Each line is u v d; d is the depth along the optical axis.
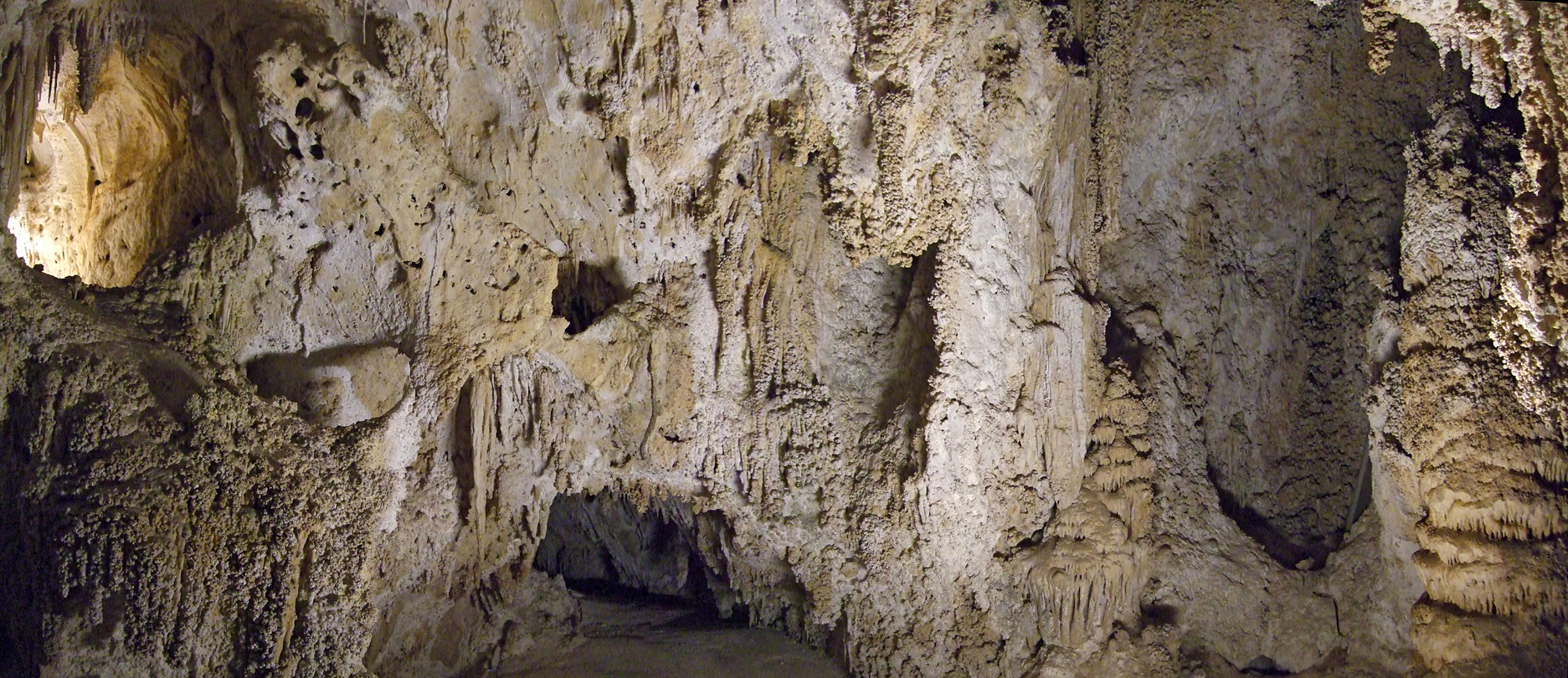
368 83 5.93
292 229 6.18
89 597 4.53
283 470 5.10
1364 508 7.69
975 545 6.90
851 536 7.20
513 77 6.65
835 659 7.57
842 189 6.65
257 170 6.07
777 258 7.16
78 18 5.78
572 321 7.48
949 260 6.62
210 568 4.80
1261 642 7.25
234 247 6.08
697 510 7.66
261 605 4.89
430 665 7.00
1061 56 6.54
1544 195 4.89
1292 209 7.89
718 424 7.40
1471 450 5.66
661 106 6.68
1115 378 7.15
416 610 6.84
